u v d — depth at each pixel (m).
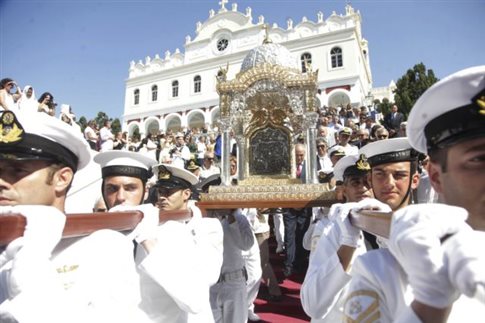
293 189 3.84
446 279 0.76
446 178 0.98
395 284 1.12
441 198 1.05
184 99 38.94
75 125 8.87
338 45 31.83
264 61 4.60
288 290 5.49
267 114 4.61
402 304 1.10
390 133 8.74
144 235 1.75
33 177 1.31
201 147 14.02
